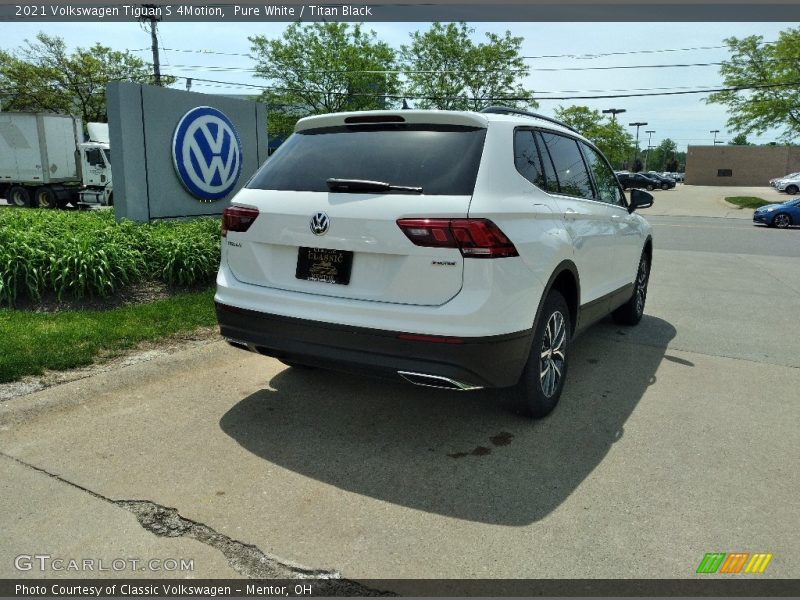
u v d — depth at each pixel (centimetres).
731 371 507
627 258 559
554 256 366
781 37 3209
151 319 557
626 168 8294
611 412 412
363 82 3269
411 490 304
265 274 354
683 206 3653
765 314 731
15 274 580
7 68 3409
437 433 371
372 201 318
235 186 1020
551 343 390
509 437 368
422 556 253
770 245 1579
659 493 307
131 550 252
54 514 273
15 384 406
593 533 271
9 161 2250
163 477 308
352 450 346
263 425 374
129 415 379
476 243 303
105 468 314
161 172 896
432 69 3522
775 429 389
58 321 532
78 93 3547
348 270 325
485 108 393
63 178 2264
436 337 304
